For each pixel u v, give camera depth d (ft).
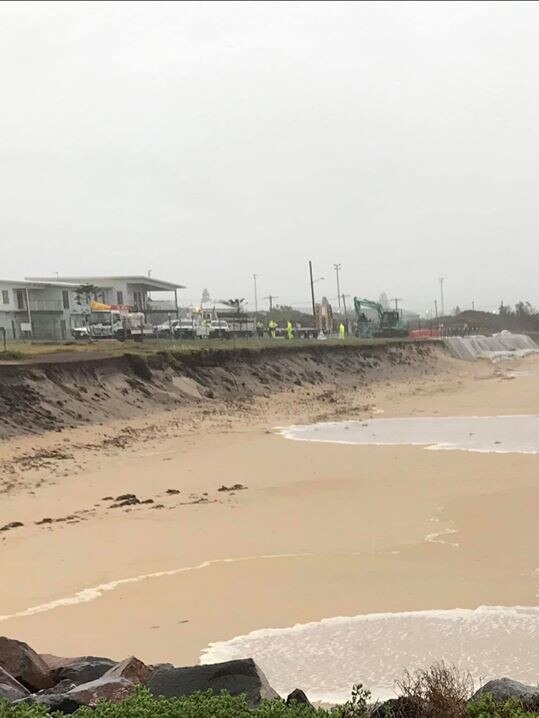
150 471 83.82
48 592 44.27
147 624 39.09
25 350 156.66
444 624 37.55
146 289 296.51
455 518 58.34
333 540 53.57
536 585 42.80
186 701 20.61
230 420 130.62
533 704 21.63
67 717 20.67
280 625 38.34
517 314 645.51
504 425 118.01
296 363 202.39
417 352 280.10
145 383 141.90
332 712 20.49
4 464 84.94
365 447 98.84
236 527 57.88
